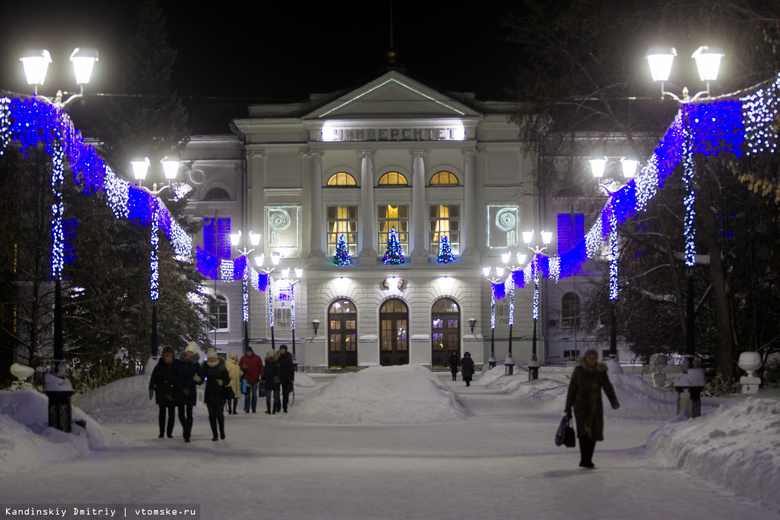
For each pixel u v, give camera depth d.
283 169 70.00
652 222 37.66
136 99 56.81
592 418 13.74
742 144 28.83
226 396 19.48
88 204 45.50
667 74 20.45
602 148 36.34
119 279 47.53
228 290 70.00
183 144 58.91
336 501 11.12
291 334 68.88
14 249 42.09
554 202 69.75
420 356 68.69
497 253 69.88
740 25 25.44
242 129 69.62
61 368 16.86
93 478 12.89
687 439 13.96
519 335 68.94
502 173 70.06
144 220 49.69
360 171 69.88
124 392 28.00
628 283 39.50
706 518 9.73
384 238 70.25
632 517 9.80
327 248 70.12
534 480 12.59
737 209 36.59
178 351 51.69
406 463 15.03
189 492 11.81
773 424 12.68
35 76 19.39
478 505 10.73
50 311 41.72
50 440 15.76
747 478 11.25
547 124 35.34
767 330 38.31
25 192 42.44
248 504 10.91
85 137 60.38
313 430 22.59
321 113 68.88
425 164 70.12
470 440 19.70
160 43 58.72
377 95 68.81
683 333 36.00
